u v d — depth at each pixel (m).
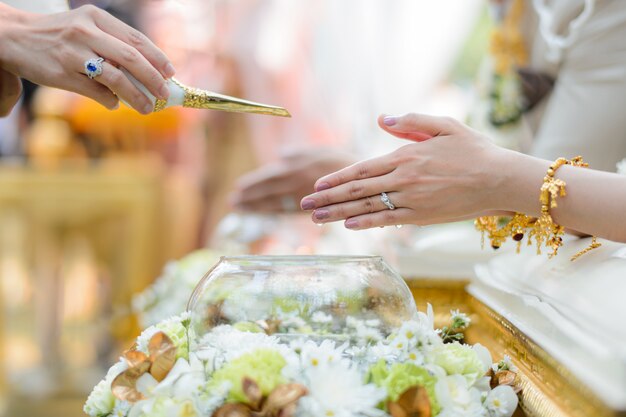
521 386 0.93
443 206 1.01
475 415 0.85
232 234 2.19
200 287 0.94
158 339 0.88
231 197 1.80
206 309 0.90
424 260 1.49
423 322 0.94
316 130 3.18
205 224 3.48
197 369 0.86
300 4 3.22
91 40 1.04
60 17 1.08
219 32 3.34
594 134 1.44
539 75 1.67
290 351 0.85
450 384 0.86
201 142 3.49
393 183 1.01
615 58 1.44
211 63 3.36
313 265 0.90
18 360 3.30
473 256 1.49
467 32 2.84
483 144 1.01
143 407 0.84
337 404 0.80
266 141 3.31
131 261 3.28
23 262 3.28
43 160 3.35
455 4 2.80
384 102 2.84
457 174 1.00
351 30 2.93
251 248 2.28
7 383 3.09
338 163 1.77
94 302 3.29
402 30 2.84
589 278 0.91
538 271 1.06
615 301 0.81
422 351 0.87
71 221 3.27
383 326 0.88
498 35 1.71
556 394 0.83
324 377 0.81
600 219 0.97
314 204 1.03
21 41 1.08
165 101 1.05
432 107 2.87
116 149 3.48
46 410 2.83
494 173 1.00
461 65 3.40
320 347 0.85
